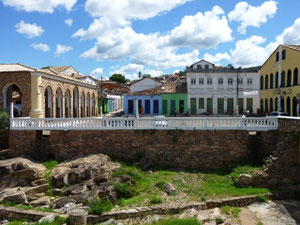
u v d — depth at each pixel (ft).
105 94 147.33
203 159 52.85
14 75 66.54
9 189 44.11
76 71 161.27
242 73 123.13
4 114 61.41
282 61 95.66
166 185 43.60
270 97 106.32
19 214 36.81
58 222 33.45
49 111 75.36
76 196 39.93
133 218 35.12
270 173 44.55
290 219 34.42
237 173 46.68
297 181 44.96
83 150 55.21
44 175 47.14
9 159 51.49
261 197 39.63
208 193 41.04
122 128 54.29
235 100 123.75
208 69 123.85
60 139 55.36
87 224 34.04
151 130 53.78
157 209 36.22
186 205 36.99
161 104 125.08
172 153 53.62
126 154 54.39
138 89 136.05
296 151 45.39
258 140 52.47
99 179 43.70
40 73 66.54
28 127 55.62
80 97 100.83
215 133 52.65
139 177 46.55
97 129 54.75
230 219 33.88
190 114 124.16
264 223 33.27
